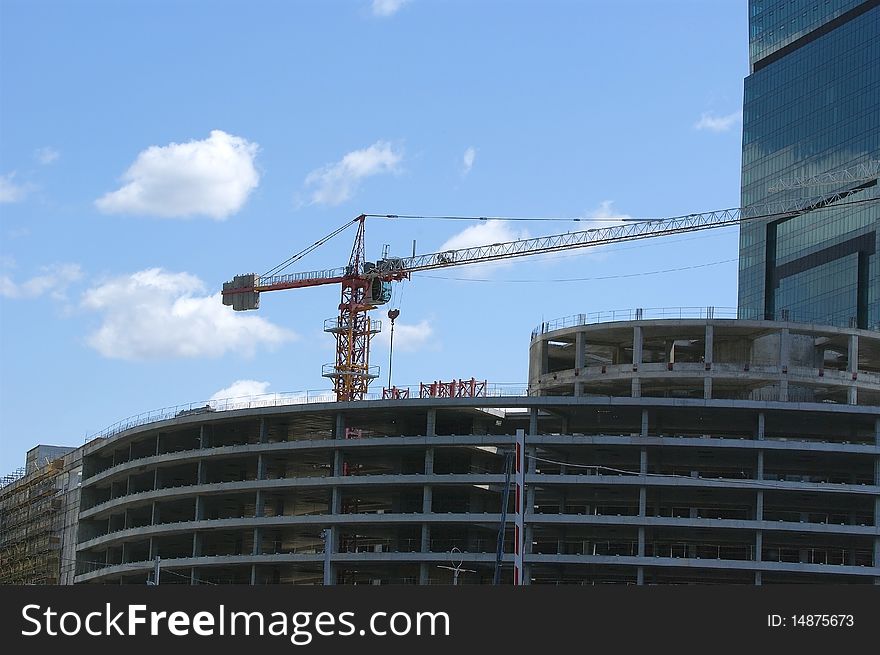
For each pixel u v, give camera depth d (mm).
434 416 183875
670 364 186125
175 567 192250
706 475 183125
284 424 196750
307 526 185375
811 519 184500
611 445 176625
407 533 186500
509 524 178000
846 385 186125
